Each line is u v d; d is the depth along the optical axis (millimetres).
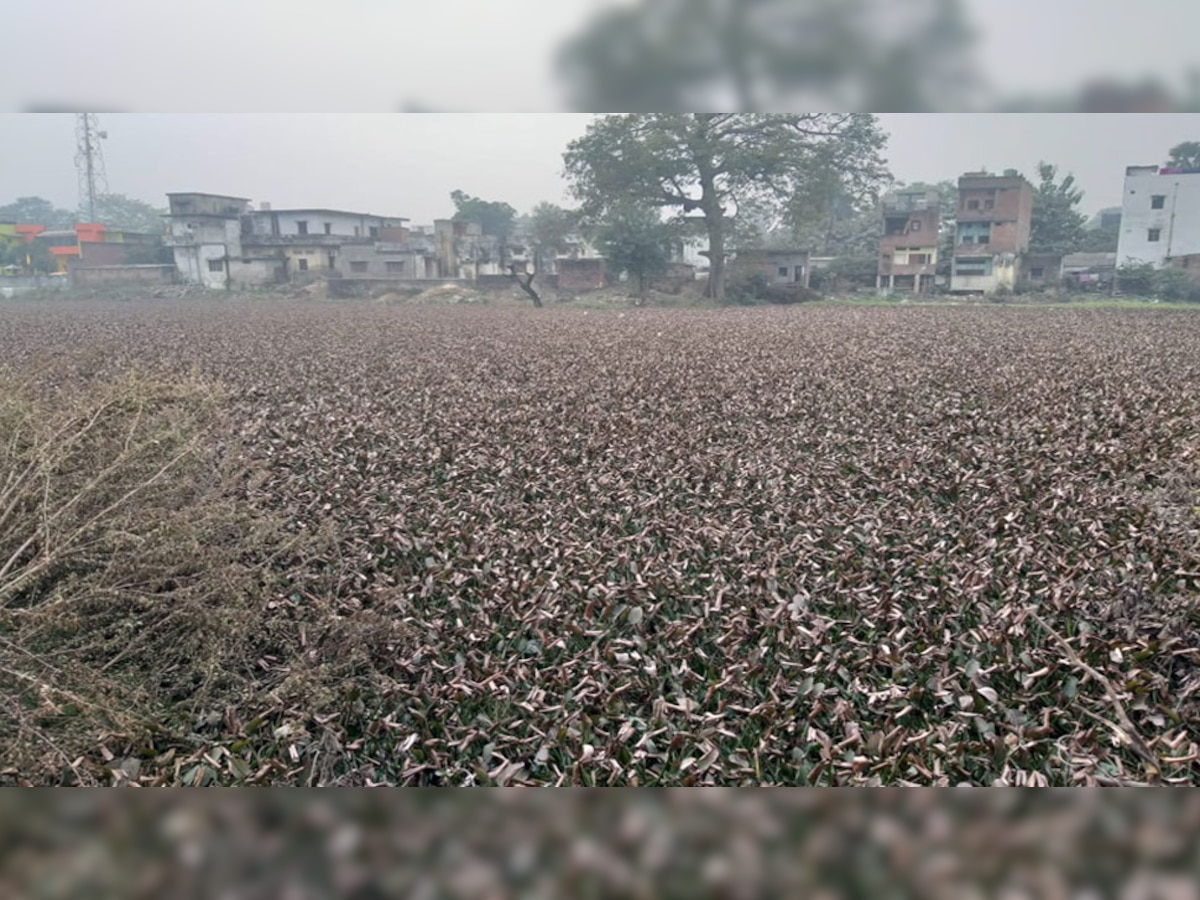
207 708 3379
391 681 3455
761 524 5422
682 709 3184
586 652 3721
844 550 4781
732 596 4203
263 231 45500
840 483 6094
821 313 28781
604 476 6281
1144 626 3740
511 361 13883
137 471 4020
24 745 2762
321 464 6617
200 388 5062
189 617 3482
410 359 14281
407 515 5461
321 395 10312
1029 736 2971
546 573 4559
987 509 5453
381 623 3689
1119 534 4895
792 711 3230
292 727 3080
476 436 7641
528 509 5719
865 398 9625
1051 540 4938
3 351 15438
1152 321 22391
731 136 38469
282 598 4090
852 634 3926
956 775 2785
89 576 3459
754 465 6559
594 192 41031
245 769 2881
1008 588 4250
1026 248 40500
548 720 3178
